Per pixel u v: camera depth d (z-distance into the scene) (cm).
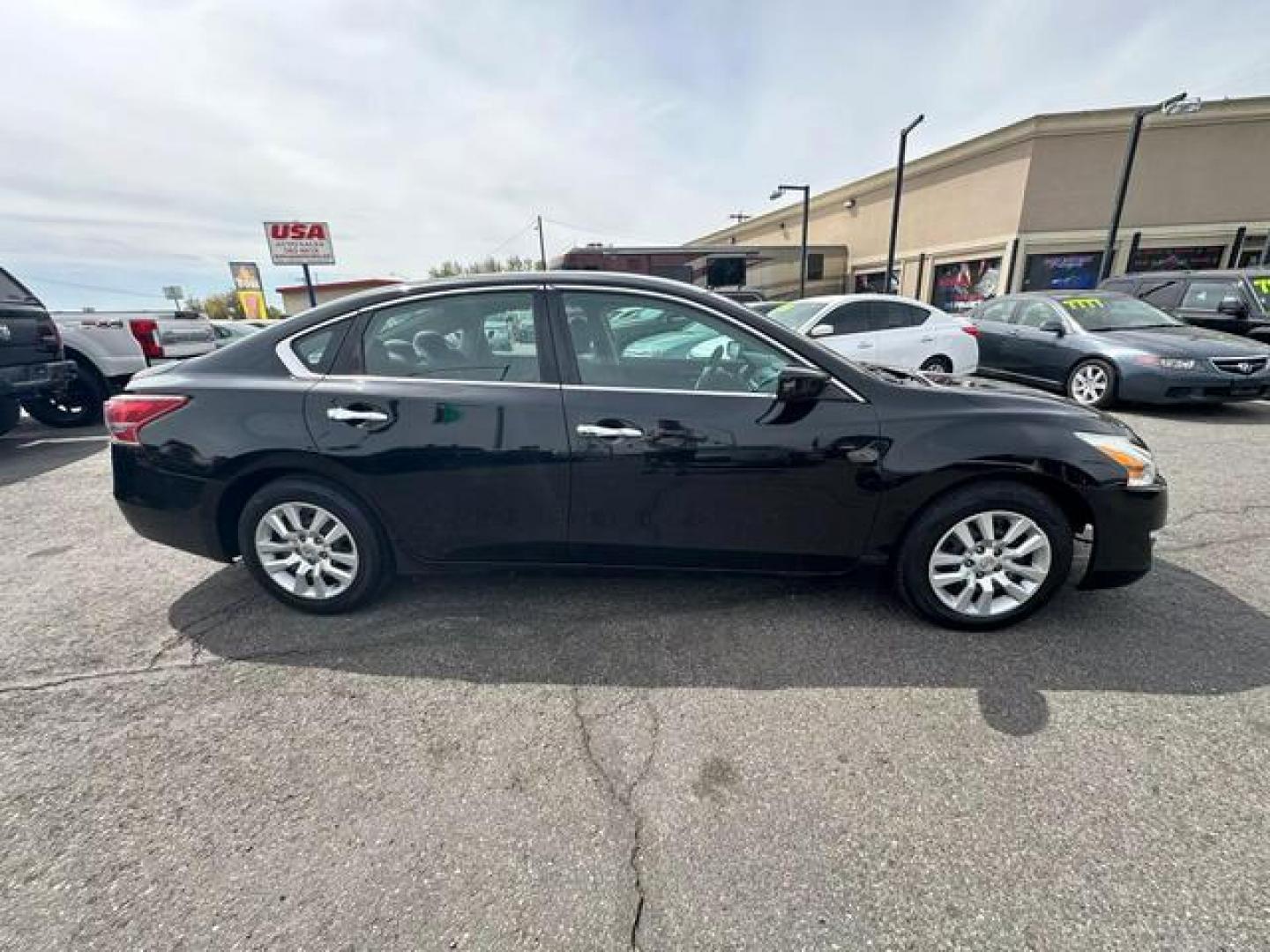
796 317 761
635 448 238
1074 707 205
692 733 198
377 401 243
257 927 139
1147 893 143
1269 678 219
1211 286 805
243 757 190
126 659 243
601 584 294
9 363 527
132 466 255
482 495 248
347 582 265
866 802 170
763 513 245
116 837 162
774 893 145
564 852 156
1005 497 238
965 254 2034
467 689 221
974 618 248
